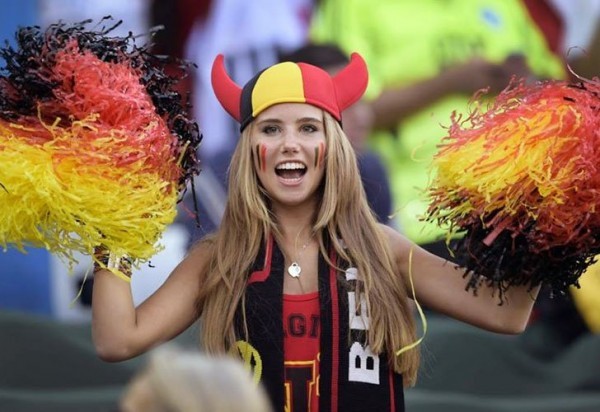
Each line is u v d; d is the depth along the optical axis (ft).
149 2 84.64
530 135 42.68
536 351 79.51
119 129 43.09
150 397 27.76
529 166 42.60
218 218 79.87
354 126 81.25
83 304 82.53
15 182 41.78
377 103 85.40
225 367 28.27
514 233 43.37
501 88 88.02
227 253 46.52
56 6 82.99
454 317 46.68
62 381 69.46
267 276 46.01
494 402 69.97
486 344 75.77
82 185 42.34
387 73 86.22
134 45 45.68
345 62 78.48
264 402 28.40
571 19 90.07
